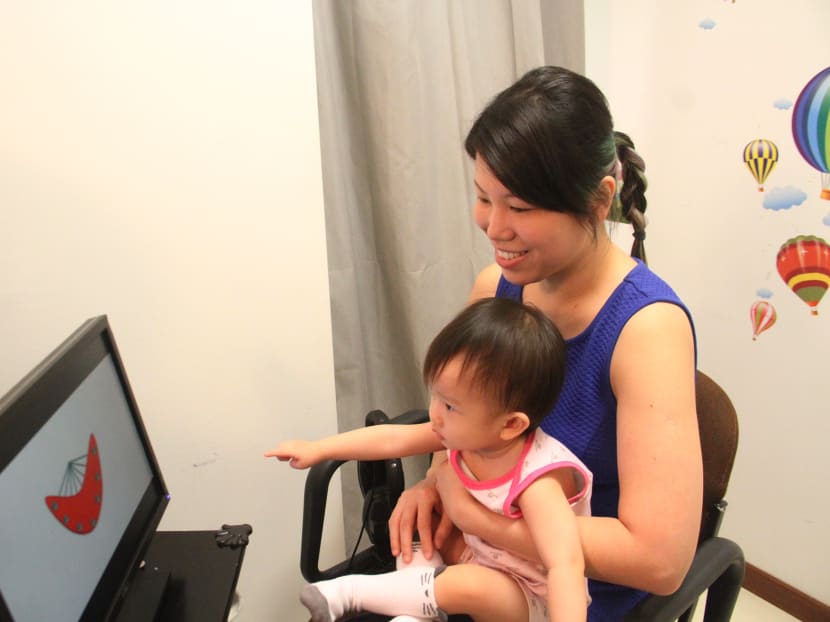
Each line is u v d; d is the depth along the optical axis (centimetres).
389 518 101
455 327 77
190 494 120
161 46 96
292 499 131
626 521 71
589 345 80
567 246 73
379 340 153
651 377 72
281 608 138
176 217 104
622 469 73
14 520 57
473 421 75
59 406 67
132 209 100
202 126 102
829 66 126
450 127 139
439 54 134
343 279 138
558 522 70
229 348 116
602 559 70
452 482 84
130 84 95
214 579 88
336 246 135
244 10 100
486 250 151
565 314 84
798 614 156
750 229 147
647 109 162
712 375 164
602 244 81
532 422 77
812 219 135
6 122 89
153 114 98
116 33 92
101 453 77
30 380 62
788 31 130
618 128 171
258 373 120
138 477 87
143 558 88
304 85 110
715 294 158
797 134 133
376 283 149
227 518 125
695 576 81
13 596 55
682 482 69
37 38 88
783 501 155
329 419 131
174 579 88
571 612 63
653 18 154
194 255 107
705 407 96
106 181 97
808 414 145
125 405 86
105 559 74
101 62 93
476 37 141
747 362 155
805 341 142
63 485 67
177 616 82
